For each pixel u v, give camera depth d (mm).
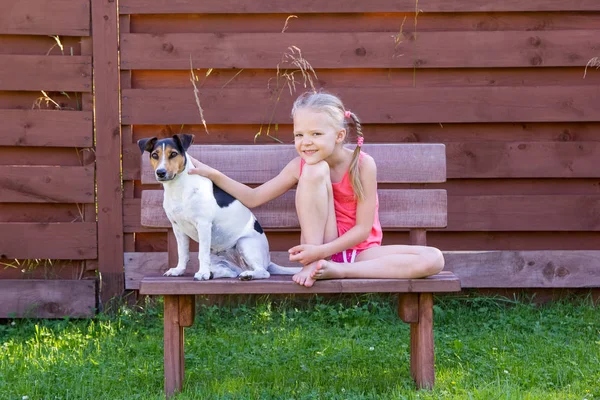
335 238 3176
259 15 4582
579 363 3523
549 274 4645
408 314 3088
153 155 3051
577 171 4602
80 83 4562
